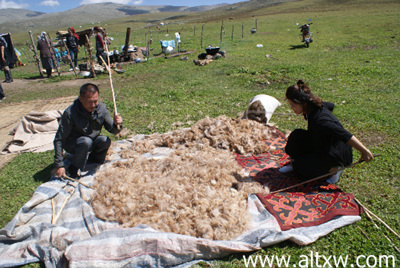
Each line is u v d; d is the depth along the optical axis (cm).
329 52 1446
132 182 410
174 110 758
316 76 1003
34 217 356
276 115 686
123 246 296
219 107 758
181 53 1681
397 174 427
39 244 317
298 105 378
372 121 609
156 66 1428
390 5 3847
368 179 420
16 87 1259
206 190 390
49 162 523
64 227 340
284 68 1120
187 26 3984
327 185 394
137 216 353
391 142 521
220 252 301
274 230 321
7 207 406
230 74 1107
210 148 518
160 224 336
